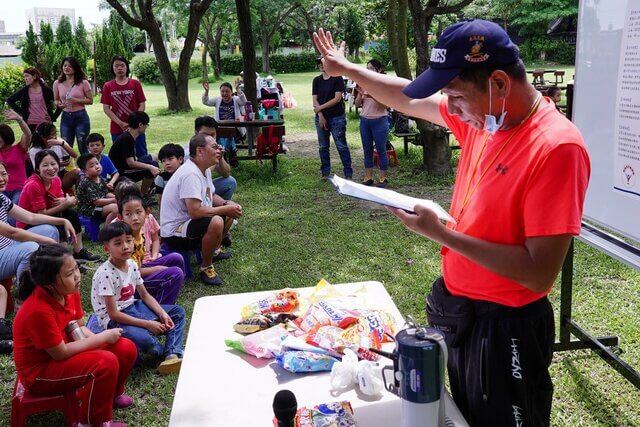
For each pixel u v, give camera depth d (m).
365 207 7.06
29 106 8.84
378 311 2.75
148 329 3.71
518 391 2.00
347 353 2.40
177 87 17.92
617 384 3.39
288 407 1.77
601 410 3.17
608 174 2.92
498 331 1.99
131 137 7.27
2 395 3.59
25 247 4.32
